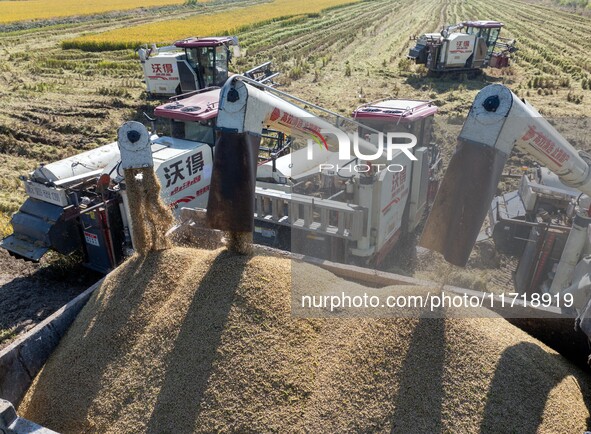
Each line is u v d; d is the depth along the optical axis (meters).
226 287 4.50
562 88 20.09
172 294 4.74
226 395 3.82
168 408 3.87
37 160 14.34
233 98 4.44
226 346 4.07
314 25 42.66
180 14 56.84
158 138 9.03
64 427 4.05
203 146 8.78
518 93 19.42
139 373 4.16
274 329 4.18
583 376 4.22
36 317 7.57
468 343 3.87
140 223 5.29
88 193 8.02
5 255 9.36
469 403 3.57
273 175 7.36
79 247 8.15
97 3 71.69
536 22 42.31
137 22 50.03
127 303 4.71
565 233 5.19
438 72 22.52
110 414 3.98
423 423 3.52
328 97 19.42
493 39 22.89
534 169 6.49
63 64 27.75
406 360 3.79
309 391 3.79
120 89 21.42
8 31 44.22
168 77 19.20
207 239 6.39
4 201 11.15
